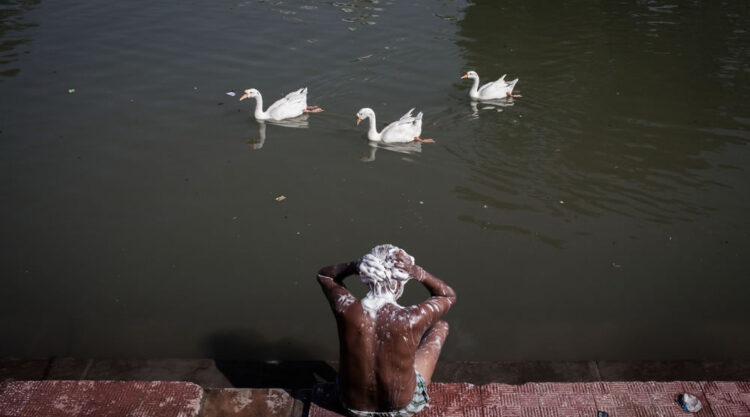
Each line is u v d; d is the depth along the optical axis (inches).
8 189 400.2
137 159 439.2
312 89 541.6
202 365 266.2
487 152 453.7
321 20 663.8
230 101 519.8
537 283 326.6
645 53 590.6
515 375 262.1
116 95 518.6
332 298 144.8
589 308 309.7
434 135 478.9
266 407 167.0
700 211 382.9
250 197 402.9
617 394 164.7
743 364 270.2
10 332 293.7
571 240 360.2
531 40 622.5
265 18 667.4
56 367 267.1
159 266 340.2
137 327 298.2
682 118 486.0
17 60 564.4
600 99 517.3
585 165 432.8
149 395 167.9
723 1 706.8
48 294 319.6
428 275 150.8
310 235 365.1
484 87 520.7
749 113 490.6
